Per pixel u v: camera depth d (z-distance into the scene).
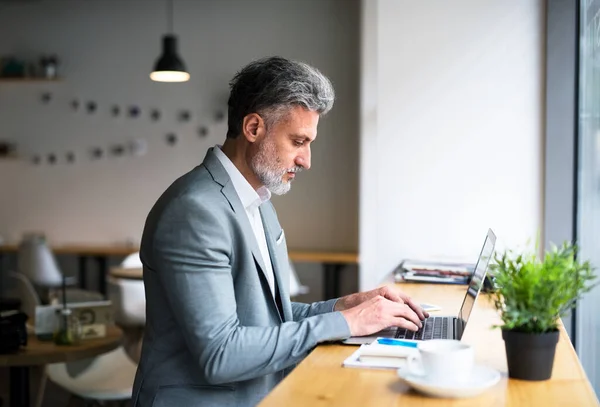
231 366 1.80
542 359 1.55
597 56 3.15
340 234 7.21
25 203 7.82
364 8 5.54
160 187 7.57
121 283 5.62
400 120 3.90
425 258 3.75
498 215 3.80
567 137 3.68
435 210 3.88
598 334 3.13
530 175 3.76
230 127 2.04
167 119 7.53
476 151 3.82
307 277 7.25
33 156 7.79
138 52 7.55
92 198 7.70
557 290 1.53
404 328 2.07
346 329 1.89
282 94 1.93
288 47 7.25
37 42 7.71
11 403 3.41
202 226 1.85
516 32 3.76
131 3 7.54
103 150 7.66
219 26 7.38
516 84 3.76
